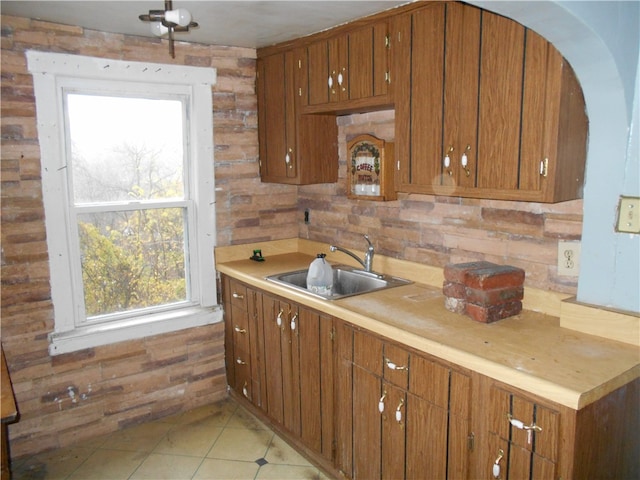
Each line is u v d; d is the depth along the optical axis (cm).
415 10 201
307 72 263
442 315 198
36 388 253
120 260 276
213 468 244
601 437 146
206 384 309
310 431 244
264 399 278
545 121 162
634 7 152
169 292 296
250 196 313
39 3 208
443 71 193
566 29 141
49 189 245
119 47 258
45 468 245
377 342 195
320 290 250
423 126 204
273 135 296
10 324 243
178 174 290
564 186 168
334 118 288
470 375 162
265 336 268
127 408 282
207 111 289
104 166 266
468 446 165
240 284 285
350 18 228
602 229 172
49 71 239
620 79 154
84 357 264
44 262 248
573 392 134
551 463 142
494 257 215
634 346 165
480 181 185
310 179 282
